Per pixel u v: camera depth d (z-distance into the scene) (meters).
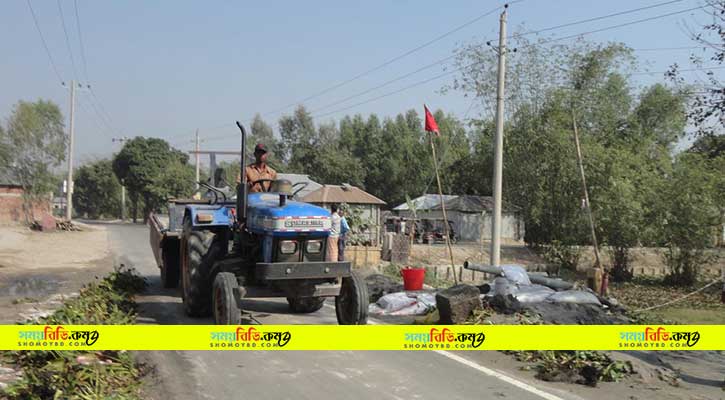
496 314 8.81
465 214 38.38
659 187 24.09
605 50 28.00
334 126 67.94
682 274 23.16
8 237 26.16
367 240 22.95
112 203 81.69
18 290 12.23
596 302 10.13
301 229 7.94
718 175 22.61
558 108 27.36
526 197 28.16
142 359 6.59
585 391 5.84
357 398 5.41
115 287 10.91
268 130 70.69
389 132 63.16
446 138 56.81
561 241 26.30
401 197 62.09
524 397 5.54
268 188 9.49
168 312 9.70
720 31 10.85
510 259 27.75
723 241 25.53
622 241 24.33
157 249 13.24
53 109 38.31
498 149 17.20
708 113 11.27
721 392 6.01
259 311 9.84
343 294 8.36
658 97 31.03
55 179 39.06
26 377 5.23
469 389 5.74
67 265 18.08
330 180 63.84
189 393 5.50
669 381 6.32
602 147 25.56
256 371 6.24
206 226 9.09
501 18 17.17
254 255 8.41
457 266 23.05
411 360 6.77
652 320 10.84
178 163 63.53
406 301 10.17
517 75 28.28
